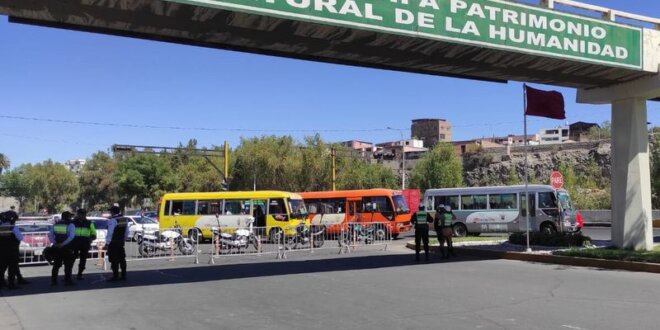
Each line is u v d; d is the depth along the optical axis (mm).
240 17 10516
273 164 57875
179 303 9750
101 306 9609
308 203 32250
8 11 9961
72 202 112875
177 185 69188
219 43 12266
